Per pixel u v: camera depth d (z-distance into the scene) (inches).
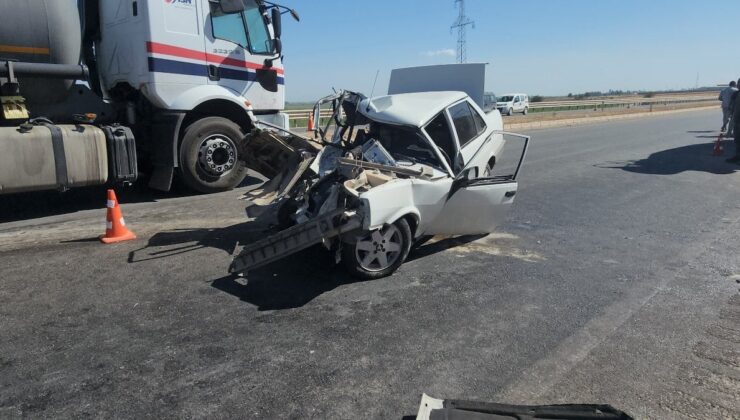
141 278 189.2
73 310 162.4
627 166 473.4
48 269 196.9
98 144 277.9
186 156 322.0
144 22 301.7
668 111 1628.9
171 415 112.3
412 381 125.2
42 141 259.1
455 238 243.8
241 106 343.9
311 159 221.0
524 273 198.5
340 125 246.7
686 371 129.2
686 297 175.2
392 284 186.5
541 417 106.0
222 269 198.8
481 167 246.1
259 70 355.9
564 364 132.6
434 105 227.3
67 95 294.2
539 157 537.3
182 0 312.2
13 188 254.5
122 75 323.3
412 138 223.9
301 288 181.8
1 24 253.0
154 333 148.3
